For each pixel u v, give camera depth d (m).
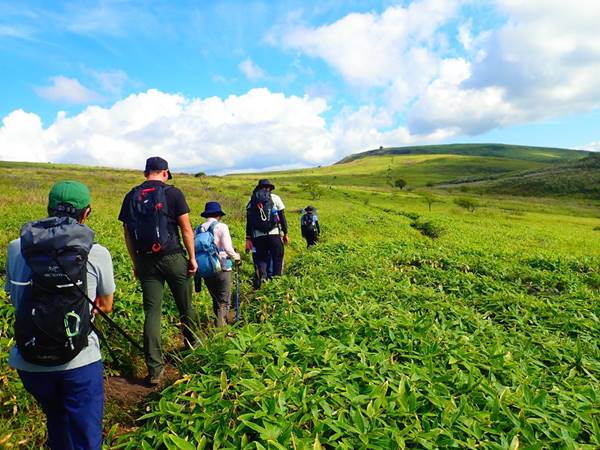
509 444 3.18
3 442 3.64
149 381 5.04
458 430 3.30
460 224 37.72
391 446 3.03
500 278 10.08
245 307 7.38
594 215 86.25
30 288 2.88
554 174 149.38
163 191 5.08
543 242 28.61
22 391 4.24
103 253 3.26
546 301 7.72
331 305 5.99
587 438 3.45
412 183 185.38
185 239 5.17
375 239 22.34
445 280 8.99
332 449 3.19
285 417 3.27
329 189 95.69
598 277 10.66
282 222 9.28
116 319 6.09
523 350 5.07
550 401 3.80
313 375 3.89
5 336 5.36
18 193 26.44
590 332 6.20
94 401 3.23
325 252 12.80
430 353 4.52
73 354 2.96
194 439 3.26
